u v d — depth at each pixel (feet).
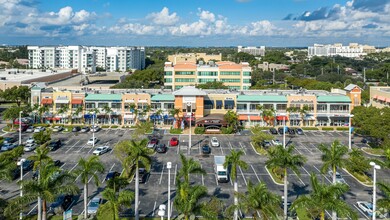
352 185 262.88
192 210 171.01
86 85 645.10
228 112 429.38
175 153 339.57
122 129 439.63
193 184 260.01
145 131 384.68
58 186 173.68
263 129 442.09
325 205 159.12
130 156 202.49
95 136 401.70
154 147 350.64
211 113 461.78
